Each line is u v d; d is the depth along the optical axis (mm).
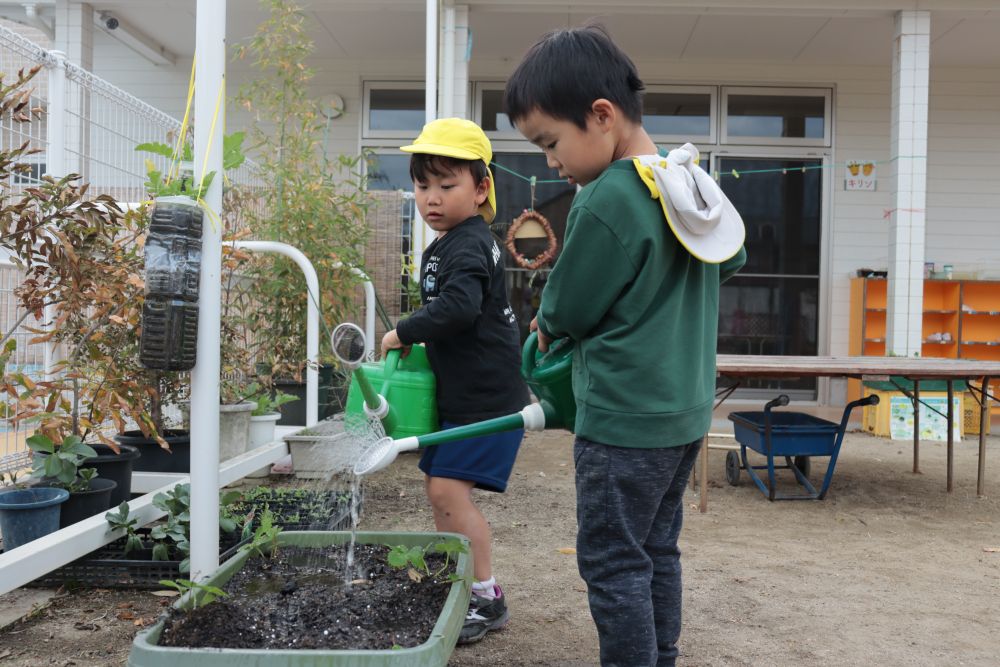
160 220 1944
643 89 1656
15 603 2412
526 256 7430
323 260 4734
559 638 2295
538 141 1625
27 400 2430
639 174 1512
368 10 7023
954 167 8578
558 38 1600
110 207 2676
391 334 2160
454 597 1598
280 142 5383
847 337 8500
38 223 2525
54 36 7324
